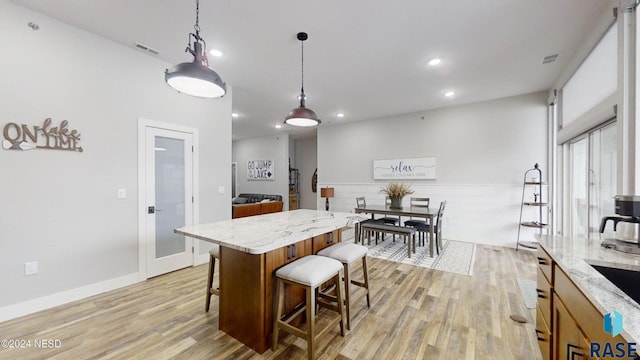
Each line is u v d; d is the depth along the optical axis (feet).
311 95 15.48
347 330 7.16
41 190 8.13
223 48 10.14
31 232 7.95
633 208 5.05
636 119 6.49
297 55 10.68
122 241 9.92
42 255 8.14
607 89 8.24
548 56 10.71
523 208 15.48
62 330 7.05
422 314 8.00
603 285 3.63
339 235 9.75
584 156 10.91
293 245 7.19
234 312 6.71
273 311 6.48
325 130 23.62
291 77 12.85
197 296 9.13
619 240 5.65
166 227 11.34
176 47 10.09
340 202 22.72
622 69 6.66
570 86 11.64
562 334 4.63
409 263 12.73
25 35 7.86
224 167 13.67
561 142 12.34
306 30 8.95
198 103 12.52
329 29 8.89
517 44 9.81
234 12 7.99
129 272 10.11
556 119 13.23
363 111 18.88
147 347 6.38
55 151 8.39
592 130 9.70
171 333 6.95
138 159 10.37
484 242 16.49
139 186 10.39
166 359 5.97
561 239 6.21
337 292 6.86
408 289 9.79
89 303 8.57
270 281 6.44
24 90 7.84
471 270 11.75
